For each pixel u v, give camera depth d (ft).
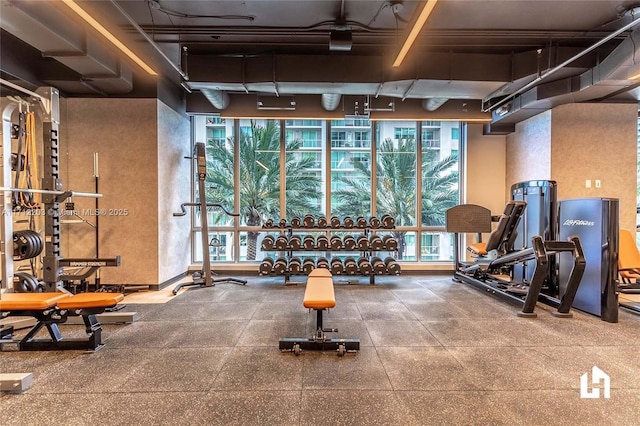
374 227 17.99
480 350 9.12
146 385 7.39
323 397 6.89
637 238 18.60
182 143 19.17
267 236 17.85
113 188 16.33
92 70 13.20
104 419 6.22
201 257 20.76
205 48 14.62
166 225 17.25
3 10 8.99
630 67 12.35
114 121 16.22
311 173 20.97
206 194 20.80
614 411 6.41
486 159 20.85
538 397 6.87
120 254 16.34
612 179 16.72
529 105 16.47
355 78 14.12
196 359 8.66
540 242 11.92
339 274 16.80
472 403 6.67
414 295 15.20
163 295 15.35
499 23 12.37
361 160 21.03
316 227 18.17
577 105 16.63
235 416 6.27
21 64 13.12
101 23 9.34
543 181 14.47
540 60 13.75
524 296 14.14
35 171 11.85
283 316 12.16
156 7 11.43
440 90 14.93
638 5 11.14
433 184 21.26
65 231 16.17
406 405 6.61
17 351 9.16
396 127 21.04
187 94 18.53
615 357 8.68
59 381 7.59
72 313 9.59
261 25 12.75
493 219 18.08
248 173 20.83
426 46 14.23
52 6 9.78
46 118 11.30
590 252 12.23
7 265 10.78
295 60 14.08
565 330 10.63
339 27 12.60
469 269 17.31
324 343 9.08
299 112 17.49
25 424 6.10
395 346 9.42
